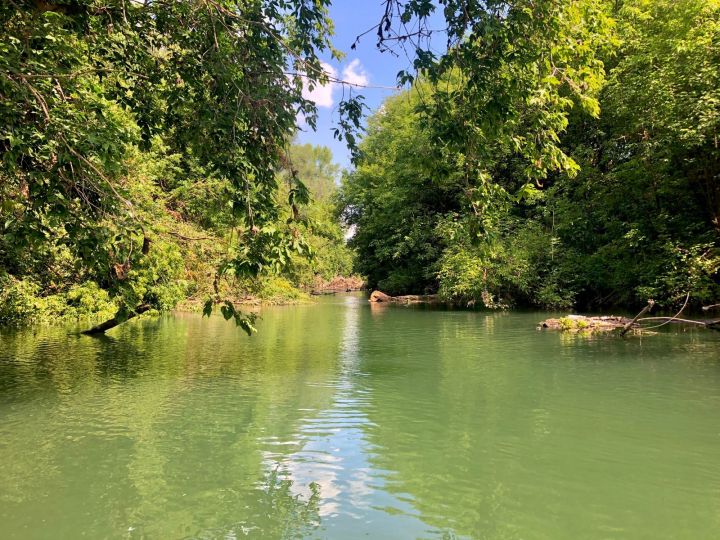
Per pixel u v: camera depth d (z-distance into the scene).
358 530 3.61
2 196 4.93
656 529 3.61
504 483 4.39
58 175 4.18
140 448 5.31
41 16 4.86
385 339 13.22
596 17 5.44
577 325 14.25
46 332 14.48
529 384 7.88
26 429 5.95
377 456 5.04
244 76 4.62
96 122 5.15
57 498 4.16
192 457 5.05
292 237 3.95
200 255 13.20
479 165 5.05
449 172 4.97
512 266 20.94
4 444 5.45
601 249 18.39
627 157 18.30
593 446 5.24
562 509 3.93
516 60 4.66
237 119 4.46
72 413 6.58
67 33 5.58
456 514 3.83
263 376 8.70
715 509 3.92
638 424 5.92
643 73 15.39
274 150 4.56
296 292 29.64
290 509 3.92
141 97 5.69
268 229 3.81
